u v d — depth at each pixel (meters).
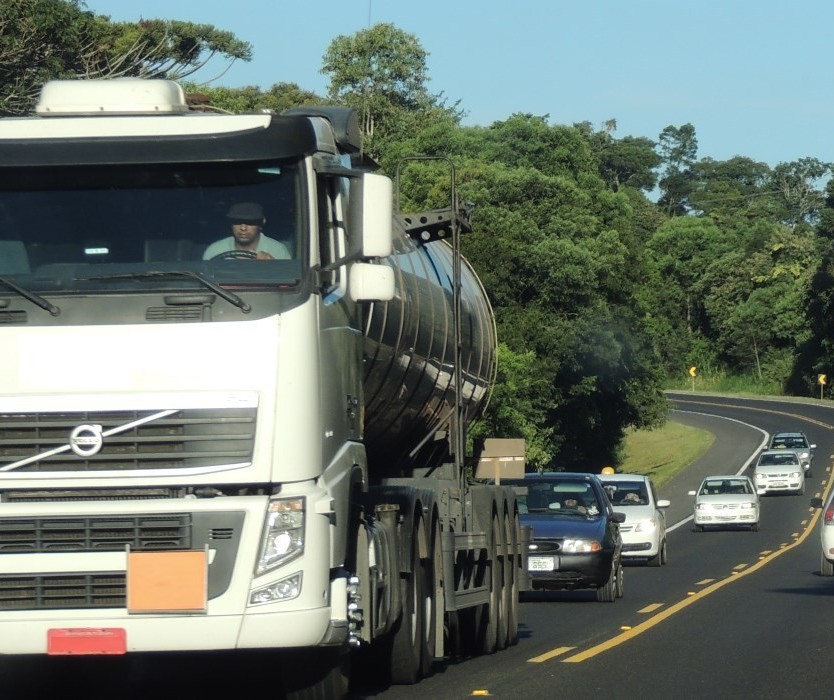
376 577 28.06
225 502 23.56
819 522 137.00
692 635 43.06
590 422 172.88
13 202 24.44
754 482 178.00
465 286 42.88
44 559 23.47
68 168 24.50
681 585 68.12
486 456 44.47
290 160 24.66
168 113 26.00
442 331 37.94
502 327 155.75
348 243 27.36
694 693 30.05
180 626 23.34
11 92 98.31
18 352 23.77
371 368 31.91
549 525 57.72
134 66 115.06
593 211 183.38
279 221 24.48
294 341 23.98
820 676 33.09
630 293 173.38
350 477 26.48
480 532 39.22
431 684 31.44
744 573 76.38
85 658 29.94
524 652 39.34
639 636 42.81
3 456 23.66
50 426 23.66
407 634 30.66
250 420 23.70
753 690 30.59
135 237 24.30
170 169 24.53
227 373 23.75
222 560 23.48
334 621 24.66
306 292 24.27
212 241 24.33
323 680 26.44
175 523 23.48
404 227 37.66
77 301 23.88
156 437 23.59
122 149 24.31
